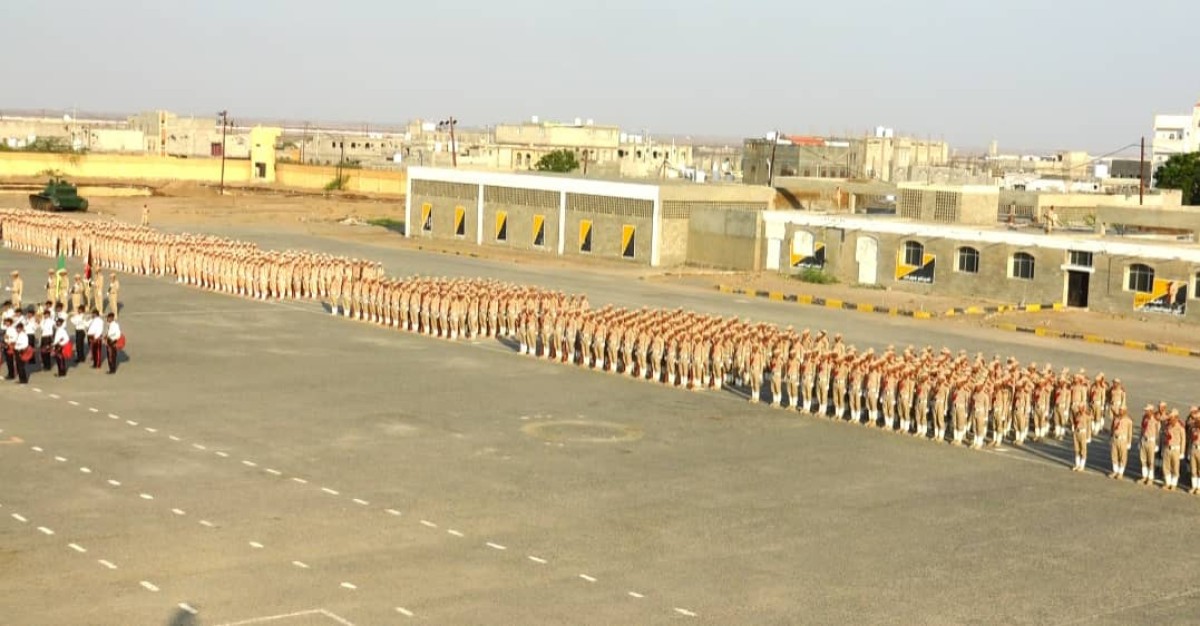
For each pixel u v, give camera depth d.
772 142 137.88
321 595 27.03
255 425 42.41
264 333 61.25
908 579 29.28
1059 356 61.41
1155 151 193.25
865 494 36.53
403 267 90.25
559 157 165.62
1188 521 34.91
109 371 50.59
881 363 46.03
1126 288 74.31
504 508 33.88
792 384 47.59
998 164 172.00
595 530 32.22
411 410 45.44
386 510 33.34
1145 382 55.09
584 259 100.44
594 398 48.59
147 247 81.81
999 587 28.95
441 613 26.20
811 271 88.75
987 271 80.50
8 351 48.09
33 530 30.83
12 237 94.62
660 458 39.84
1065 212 97.44
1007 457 41.81
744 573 29.31
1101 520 34.75
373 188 171.50
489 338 61.81
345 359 55.12
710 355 50.94
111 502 33.28
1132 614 27.50
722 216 95.56
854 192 102.19
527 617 26.14
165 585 27.36
